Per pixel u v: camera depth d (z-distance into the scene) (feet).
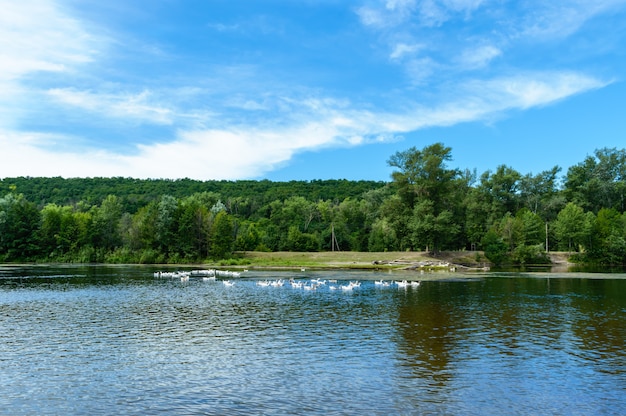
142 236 411.95
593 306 134.62
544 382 66.44
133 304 139.74
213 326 105.81
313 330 101.14
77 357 79.92
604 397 60.70
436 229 338.34
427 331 99.71
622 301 145.18
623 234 372.99
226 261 363.15
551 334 96.58
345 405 57.72
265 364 75.25
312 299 150.71
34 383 66.54
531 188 501.15
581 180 502.79
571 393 62.13
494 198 489.26
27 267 328.70
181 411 55.98
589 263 372.38
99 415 54.95
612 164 516.32
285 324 108.17
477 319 113.80
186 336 95.61
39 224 424.87
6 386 65.31
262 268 322.55
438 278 236.02
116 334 97.66
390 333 97.71
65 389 63.93
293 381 66.80
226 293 167.12
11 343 89.92
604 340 91.25
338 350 83.82
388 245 461.78
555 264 372.58
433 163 352.90
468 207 418.51
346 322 110.32
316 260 368.68
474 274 266.57
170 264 377.91
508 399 59.88
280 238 492.95
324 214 589.32
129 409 56.75
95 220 420.77
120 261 398.42
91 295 161.07
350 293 166.71
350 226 565.94
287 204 625.41
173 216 410.93
